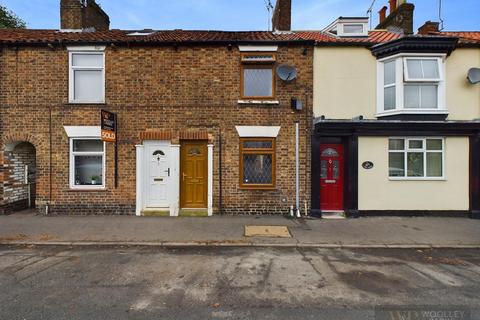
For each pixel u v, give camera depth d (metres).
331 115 8.74
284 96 8.72
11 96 8.54
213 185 8.68
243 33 10.30
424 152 8.80
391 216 8.66
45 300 3.75
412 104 8.57
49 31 10.20
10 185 8.75
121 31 10.60
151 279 4.42
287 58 8.75
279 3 10.01
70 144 8.65
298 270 4.80
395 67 8.52
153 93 8.66
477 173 8.59
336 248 6.00
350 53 8.78
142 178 8.66
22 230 6.93
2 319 3.29
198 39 8.63
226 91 8.69
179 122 8.68
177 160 8.62
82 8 10.06
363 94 8.75
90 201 8.63
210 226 7.41
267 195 8.70
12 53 8.53
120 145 8.63
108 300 3.76
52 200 8.60
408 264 5.11
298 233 6.88
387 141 8.71
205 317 3.37
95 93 8.81
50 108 8.56
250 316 3.39
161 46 8.67
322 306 3.63
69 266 4.93
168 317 3.36
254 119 8.70
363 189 8.71
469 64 8.70
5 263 5.05
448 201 8.69
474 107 8.66
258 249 5.90
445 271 4.79
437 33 10.33
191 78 8.69
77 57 8.72
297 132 8.65
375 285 4.24
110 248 5.92
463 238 6.56
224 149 8.69
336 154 8.99
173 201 8.62
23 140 8.55
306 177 8.73
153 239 6.36
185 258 5.35
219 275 4.58
